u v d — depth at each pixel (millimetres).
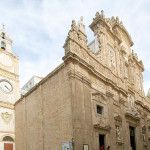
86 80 19719
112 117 23203
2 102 30047
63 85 18969
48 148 19828
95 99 21031
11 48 36219
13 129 29859
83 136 17203
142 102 36156
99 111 21875
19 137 27891
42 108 22250
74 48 19141
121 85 29109
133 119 29844
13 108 31250
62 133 17828
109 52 28594
